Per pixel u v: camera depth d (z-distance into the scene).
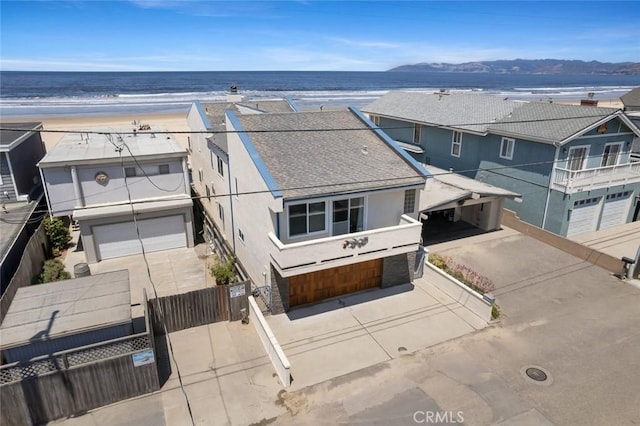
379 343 15.04
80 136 25.86
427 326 16.08
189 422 11.55
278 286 16.38
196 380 13.10
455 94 35.44
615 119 24.64
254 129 18.66
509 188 26.72
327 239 15.47
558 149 23.34
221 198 23.41
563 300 18.08
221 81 183.00
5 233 18.83
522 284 19.39
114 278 14.59
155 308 15.01
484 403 12.30
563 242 22.88
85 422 11.43
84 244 20.81
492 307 16.50
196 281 19.69
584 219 25.27
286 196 15.02
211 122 27.08
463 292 17.42
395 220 18.64
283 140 18.50
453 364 13.97
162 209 21.86
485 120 28.53
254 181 16.86
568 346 14.98
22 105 85.25
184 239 23.22
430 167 30.59
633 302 17.95
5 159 22.33
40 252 20.20
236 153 18.88
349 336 15.41
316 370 13.64
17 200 23.30
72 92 119.62
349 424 11.55
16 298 13.20
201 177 28.98
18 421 11.12
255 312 15.38
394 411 12.00
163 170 22.39
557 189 23.77
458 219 27.34
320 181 16.31
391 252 17.09
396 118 35.06
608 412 12.05
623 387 13.02
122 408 11.95
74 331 11.69
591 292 18.75
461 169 30.11
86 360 11.63
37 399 11.17
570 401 12.43
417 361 14.11
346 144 19.34
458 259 21.86
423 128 33.12
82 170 20.66
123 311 12.65
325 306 17.33
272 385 12.96
